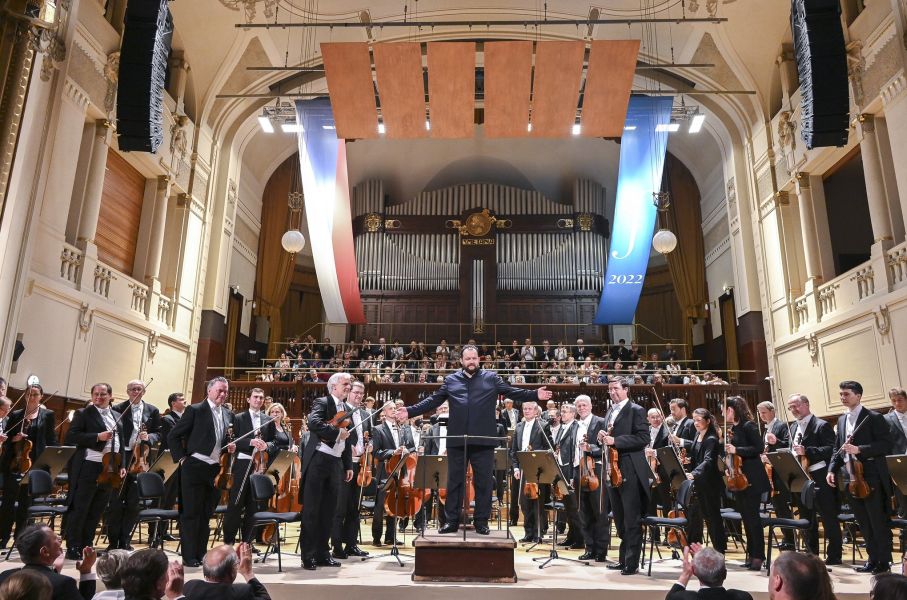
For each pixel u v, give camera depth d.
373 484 7.14
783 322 12.59
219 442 5.21
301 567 5.02
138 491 5.15
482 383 5.44
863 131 10.20
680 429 7.06
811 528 5.71
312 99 13.77
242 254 15.75
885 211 9.88
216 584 3.00
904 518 6.19
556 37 13.33
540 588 4.16
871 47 9.89
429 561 4.36
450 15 12.95
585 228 18.88
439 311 18.53
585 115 10.41
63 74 8.61
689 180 16.92
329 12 12.59
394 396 12.67
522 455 5.58
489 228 19.00
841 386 5.59
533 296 18.48
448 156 18.95
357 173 19.39
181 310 12.74
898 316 9.34
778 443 6.60
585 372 13.95
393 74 10.09
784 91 12.44
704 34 12.62
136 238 11.98
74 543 5.29
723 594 2.87
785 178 12.57
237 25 10.75
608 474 5.25
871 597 2.25
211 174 13.93
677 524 5.05
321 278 13.52
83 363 9.66
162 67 7.22
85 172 9.89
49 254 8.88
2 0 7.48
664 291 18.50
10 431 5.91
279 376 13.65
